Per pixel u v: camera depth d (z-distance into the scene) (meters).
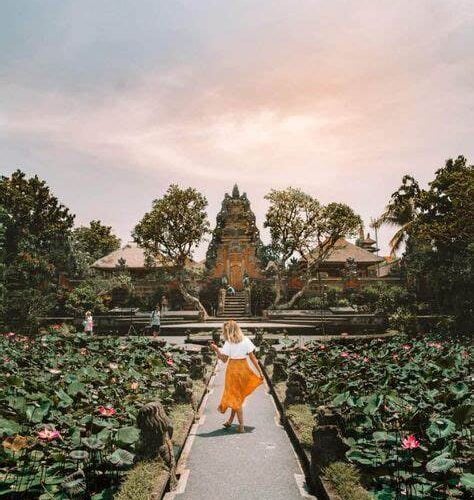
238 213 46.41
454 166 29.89
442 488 4.37
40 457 5.34
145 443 5.48
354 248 49.53
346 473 4.83
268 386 12.55
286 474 5.93
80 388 7.21
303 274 42.31
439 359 9.99
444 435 5.07
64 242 44.16
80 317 31.50
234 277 44.84
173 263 39.19
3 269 28.56
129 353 13.33
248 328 29.56
